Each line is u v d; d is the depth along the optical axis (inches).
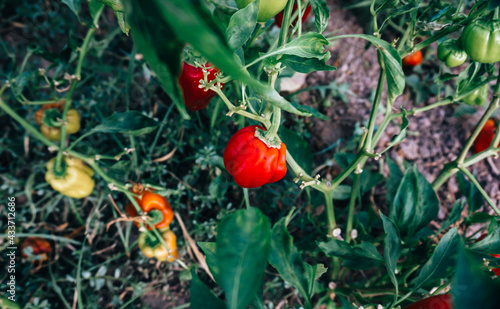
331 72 53.1
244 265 13.1
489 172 49.4
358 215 36.2
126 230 40.2
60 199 43.4
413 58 46.2
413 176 30.2
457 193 48.6
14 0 47.2
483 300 9.9
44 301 35.8
